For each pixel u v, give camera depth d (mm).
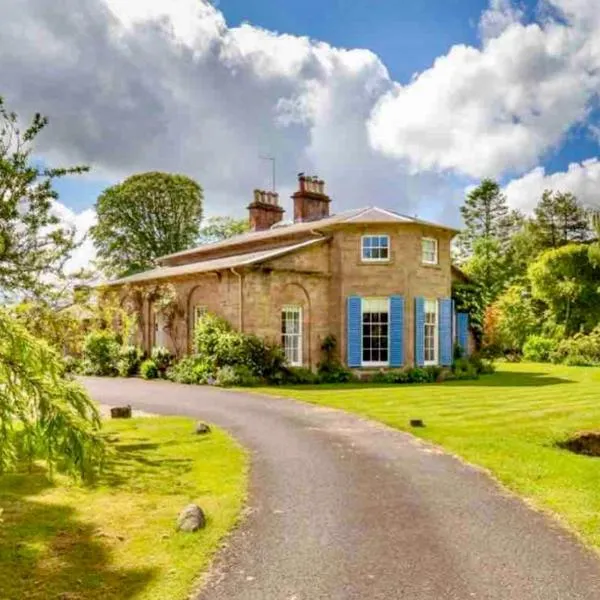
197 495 7660
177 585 5012
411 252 24469
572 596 4836
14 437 3938
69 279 10914
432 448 10430
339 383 22281
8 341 3773
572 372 27953
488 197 64812
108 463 9148
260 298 22484
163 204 47812
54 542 6000
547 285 40938
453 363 25781
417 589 4973
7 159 10117
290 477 8523
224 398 17000
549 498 7539
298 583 5086
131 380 23094
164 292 26375
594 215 44969
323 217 29641
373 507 7191
